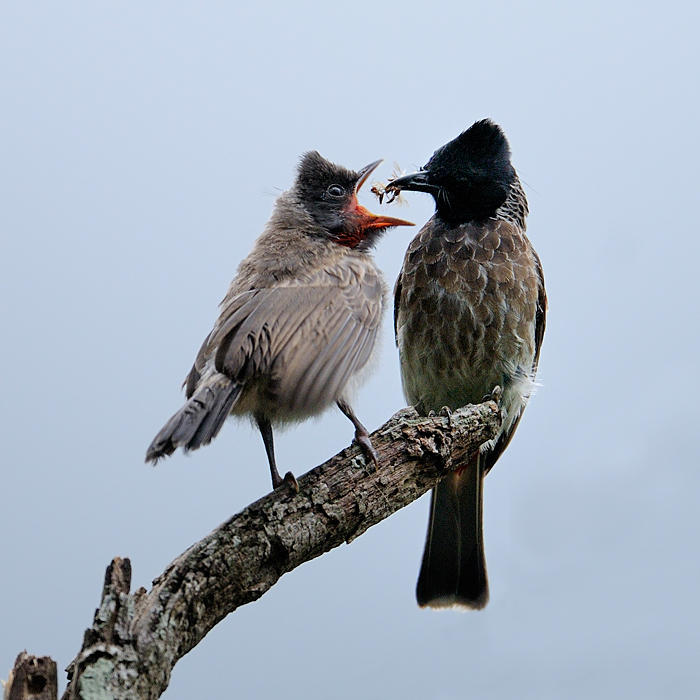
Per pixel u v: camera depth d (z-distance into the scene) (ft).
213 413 28.55
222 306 34.06
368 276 35.58
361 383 34.01
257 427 32.99
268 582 27.09
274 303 32.14
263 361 30.37
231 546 26.40
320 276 34.22
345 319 33.22
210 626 26.07
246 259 35.94
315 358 31.45
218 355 29.91
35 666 23.07
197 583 25.53
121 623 23.80
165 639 24.23
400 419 31.37
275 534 27.07
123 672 23.17
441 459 30.81
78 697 22.71
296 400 30.14
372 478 29.45
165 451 27.07
